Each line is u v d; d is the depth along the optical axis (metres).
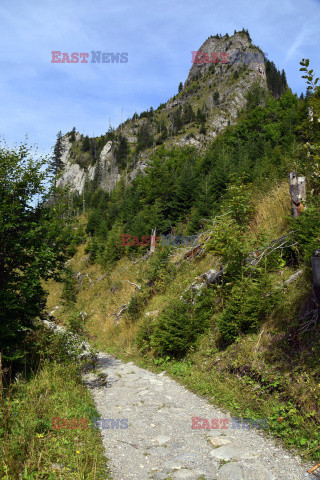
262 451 3.67
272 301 6.37
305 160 7.98
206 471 3.31
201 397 5.81
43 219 7.55
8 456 3.33
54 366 6.68
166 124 167.00
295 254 7.39
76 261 37.25
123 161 141.75
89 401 5.57
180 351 8.48
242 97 158.12
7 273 7.41
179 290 11.56
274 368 5.22
